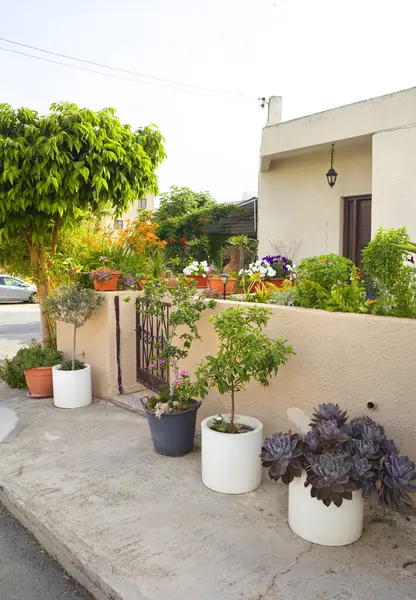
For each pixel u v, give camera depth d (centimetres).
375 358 286
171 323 379
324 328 313
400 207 568
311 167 772
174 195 1955
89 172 524
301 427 334
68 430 436
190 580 228
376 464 243
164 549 253
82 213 657
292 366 337
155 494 314
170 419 365
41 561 265
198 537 263
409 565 237
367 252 317
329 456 244
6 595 236
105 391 532
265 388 360
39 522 283
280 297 384
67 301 489
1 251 671
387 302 307
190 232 1523
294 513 265
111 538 263
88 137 508
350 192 729
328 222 757
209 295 451
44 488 323
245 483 313
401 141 564
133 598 217
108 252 617
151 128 600
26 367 546
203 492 316
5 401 530
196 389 350
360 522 257
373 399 288
